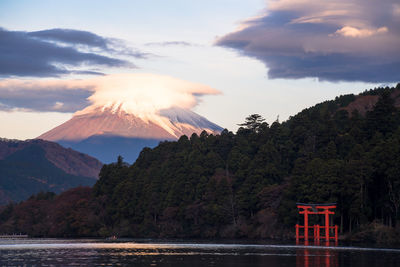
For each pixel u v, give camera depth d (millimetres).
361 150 145500
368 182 139000
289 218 144625
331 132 172625
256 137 195000
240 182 172750
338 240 137125
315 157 159000
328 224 131625
